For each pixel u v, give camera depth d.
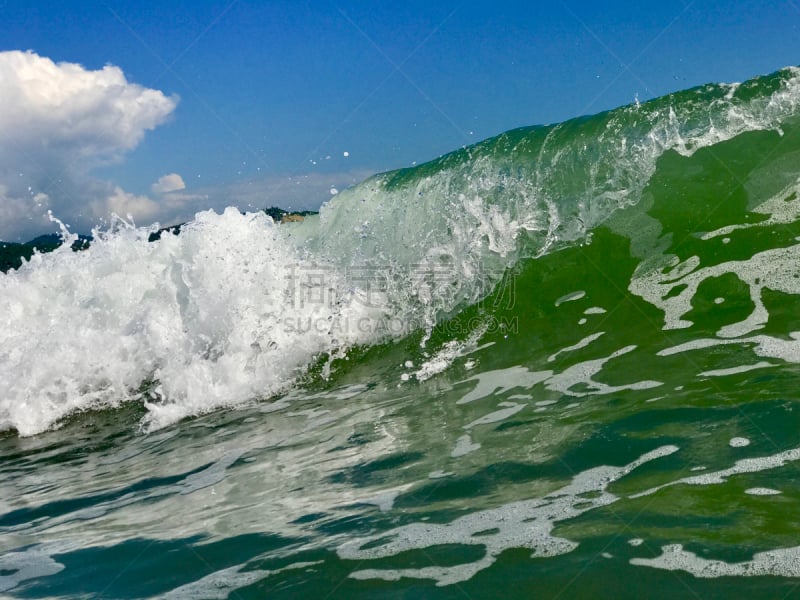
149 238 7.37
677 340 4.43
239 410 5.34
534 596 1.98
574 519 2.43
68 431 5.71
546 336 5.18
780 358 3.74
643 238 5.77
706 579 1.93
